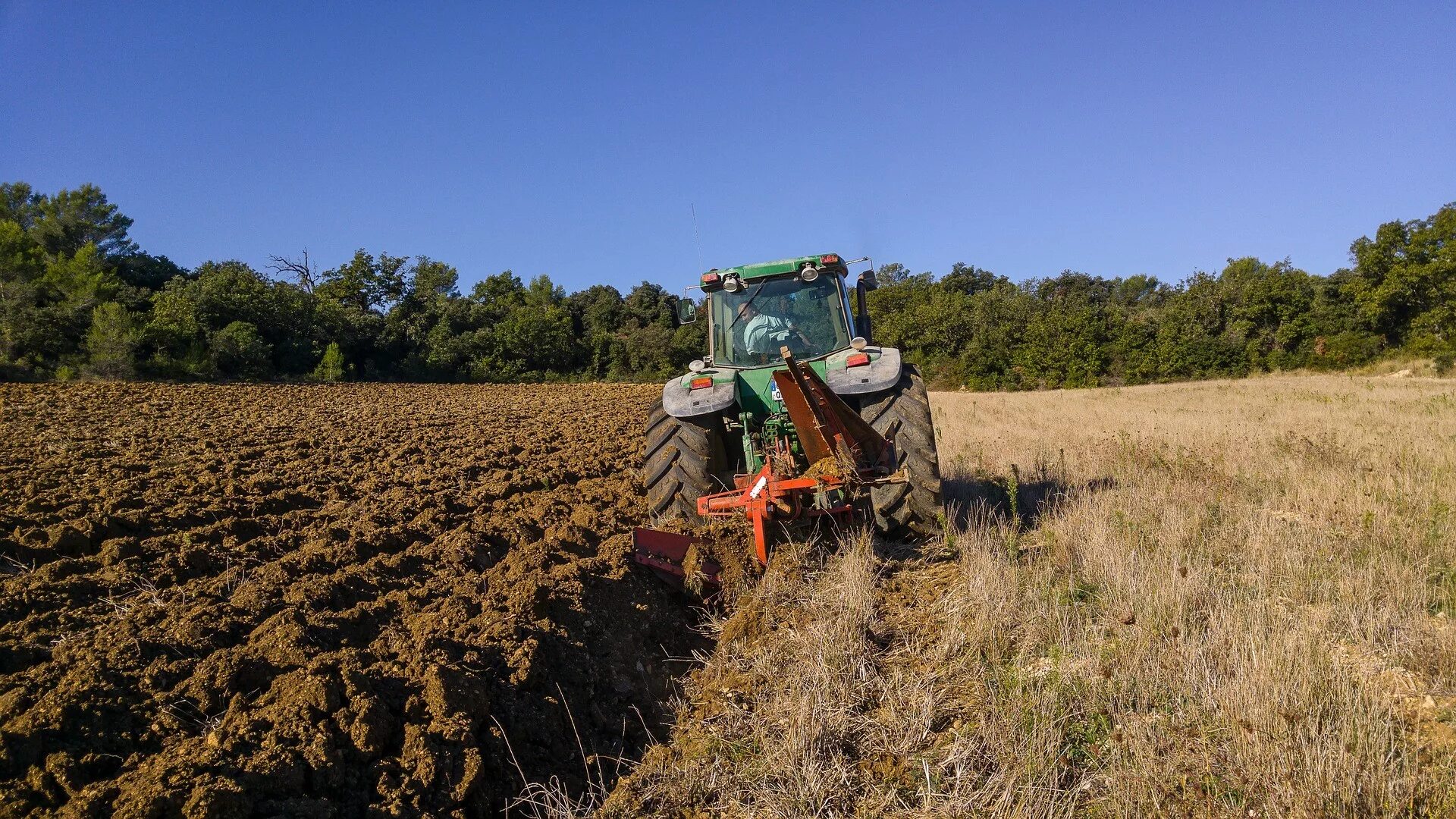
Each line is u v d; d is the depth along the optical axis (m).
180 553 4.74
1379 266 35.91
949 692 3.43
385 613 4.09
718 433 5.93
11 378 25.75
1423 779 2.55
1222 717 2.91
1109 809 2.57
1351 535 4.89
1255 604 3.75
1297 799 2.44
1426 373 30.48
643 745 3.49
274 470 8.66
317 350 37.16
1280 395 19.09
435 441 11.71
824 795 2.79
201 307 34.12
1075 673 3.35
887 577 4.94
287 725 2.92
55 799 2.56
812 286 6.19
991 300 43.56
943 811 2.65
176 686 3.15
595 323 52.06
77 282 31.23
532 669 3.51
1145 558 4.45
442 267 50.97
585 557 5.24
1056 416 15.67
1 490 7.00
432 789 2.82
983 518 6.02
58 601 4.03
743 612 4.42
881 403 5.58
